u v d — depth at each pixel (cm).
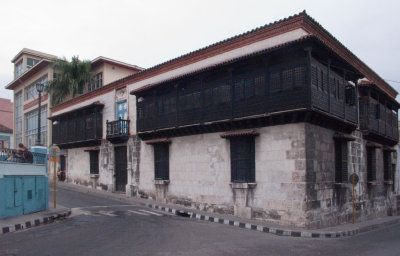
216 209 1602
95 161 2572
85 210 1588
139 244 916
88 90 3256
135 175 2142
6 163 1288
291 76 1320
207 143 1684
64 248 867
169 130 1836
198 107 1678
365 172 1914
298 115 1301
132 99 2234
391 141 2278
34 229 1148
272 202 1377
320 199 1379
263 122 1421
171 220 1390
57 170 3062
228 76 1559
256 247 940
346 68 1566
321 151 1423
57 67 3158
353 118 1661
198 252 848
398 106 2330
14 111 4262
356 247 995
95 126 2505
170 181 1869
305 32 1414
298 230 1227
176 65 1931
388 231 1476
